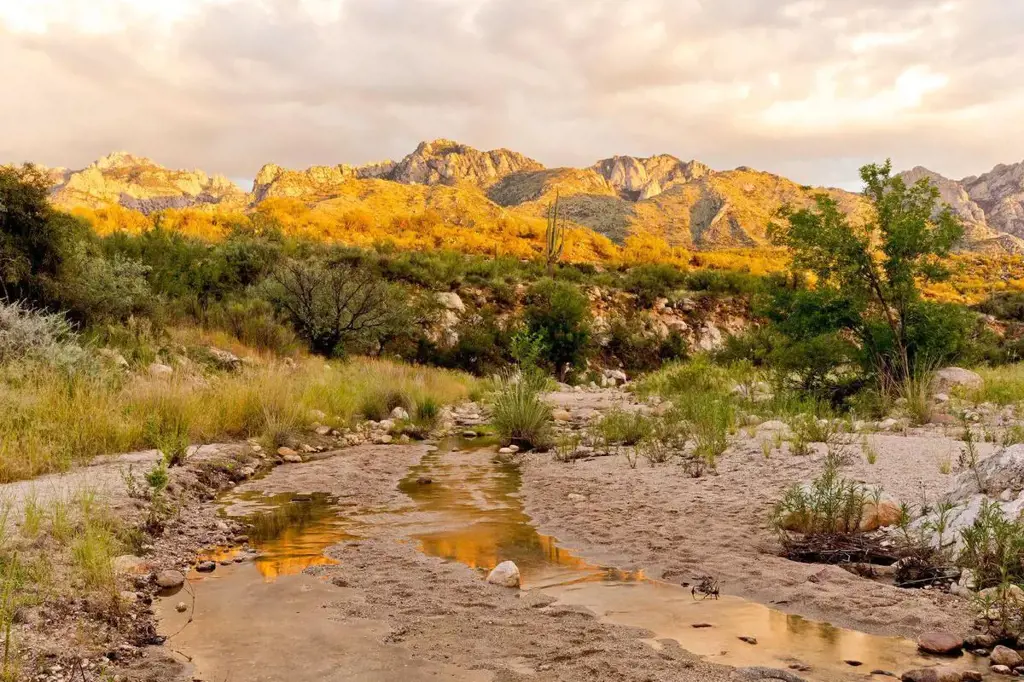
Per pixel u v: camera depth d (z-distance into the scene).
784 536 5.35
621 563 5.04
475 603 4.21
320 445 10.86
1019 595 3.91
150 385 10.50
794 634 3.75
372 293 22.97
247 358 16.39
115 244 22.66
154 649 3.56
